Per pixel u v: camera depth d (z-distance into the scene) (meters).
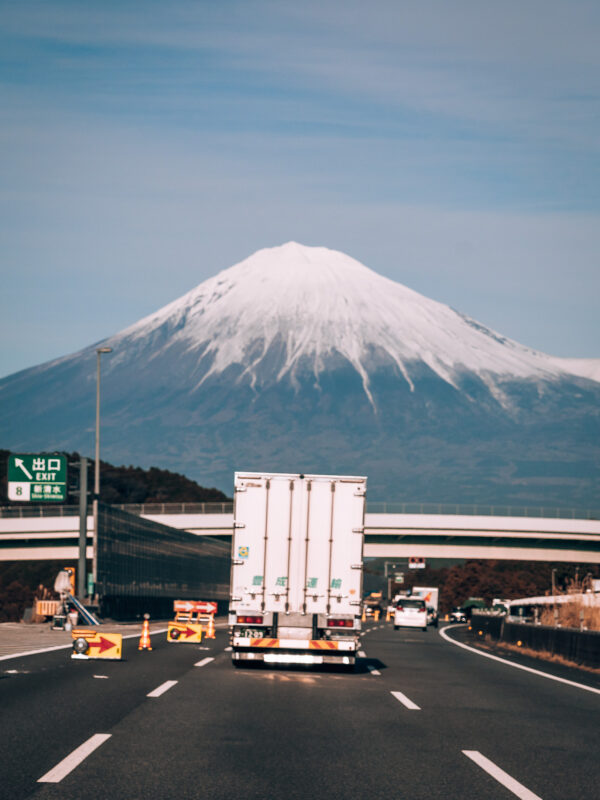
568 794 29.81
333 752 35.16
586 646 82.81
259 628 66.19
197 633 98.75
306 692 53.97
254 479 67.06
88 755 32.91
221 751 34.47
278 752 34.72
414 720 44.09
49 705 44.53
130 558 167.75
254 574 66.50
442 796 28.88
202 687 54.12
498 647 115.81
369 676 66.19
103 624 137.50
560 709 50.03
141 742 35.62
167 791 28.19
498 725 43.47
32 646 84.44
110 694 49.22
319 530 66.81
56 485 149.25
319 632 66.31
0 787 28.16
